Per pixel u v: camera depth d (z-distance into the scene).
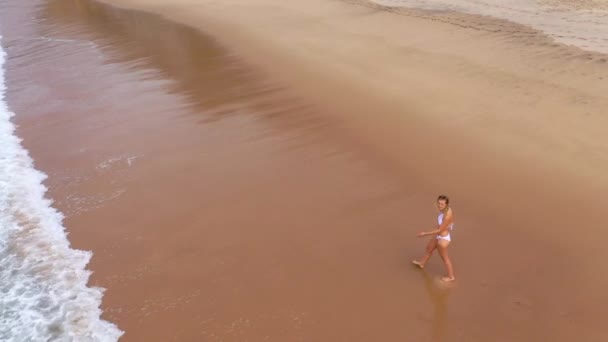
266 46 19.89
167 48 21.30
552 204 9.30
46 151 13.34
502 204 9.42
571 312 7.09
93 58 21.11
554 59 15.58
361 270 8.16
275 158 11.63
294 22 22.84
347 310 7.43
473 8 22.30
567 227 8.71
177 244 9.18
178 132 13.39
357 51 18.20
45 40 25.23
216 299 7.86
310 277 8.11
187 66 18.73
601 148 10.72
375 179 10.48
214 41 21.45
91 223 10.07
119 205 10.53
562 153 10.73
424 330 7.01
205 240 9.20
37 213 10.60
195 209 10.09
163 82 17.28
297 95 14.91
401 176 10.51
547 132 11.55
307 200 10.01
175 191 10.75
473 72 15.28
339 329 7.14
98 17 28.80
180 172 11.45
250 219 9.62
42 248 9.48
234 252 8.80
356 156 11.38
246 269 8.40
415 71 15.80
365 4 24.52
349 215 9.47
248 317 7.48
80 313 7.86
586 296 7.33
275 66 17.58
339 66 16.91
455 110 13.04
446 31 19.41
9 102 17.33
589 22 18.97
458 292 7.55
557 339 6.72
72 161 12.61
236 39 21.30
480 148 11.24
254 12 25.36
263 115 13.88
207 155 12.05
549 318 7.02
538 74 14.62
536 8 21.41
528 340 6.73
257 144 12.34
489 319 7.08
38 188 11.58
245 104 14.73
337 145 11.91
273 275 8.23
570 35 17.66
